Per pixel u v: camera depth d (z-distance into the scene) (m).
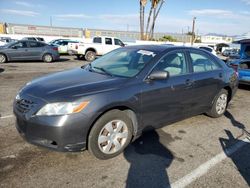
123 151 3.39
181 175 2.91
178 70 3.93
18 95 3.18
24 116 2.86
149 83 3.41
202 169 3.05
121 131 3.23
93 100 2.85
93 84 3.10
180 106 3.95
